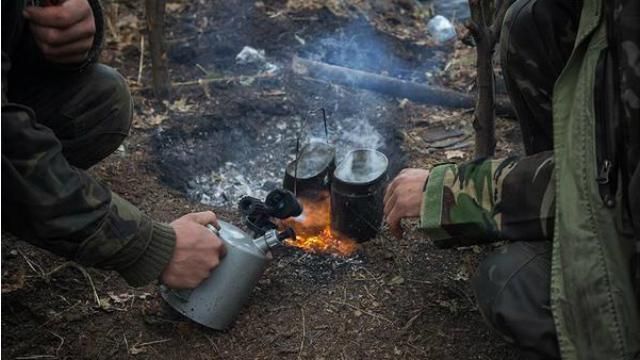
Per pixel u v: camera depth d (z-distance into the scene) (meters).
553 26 1.96
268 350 2.09
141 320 2.17
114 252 1.71
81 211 1.65
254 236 2.21
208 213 2.01
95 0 2.03
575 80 1.68
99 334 2.13
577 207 1.61
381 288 2.30
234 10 3.71
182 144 2.97
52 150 1.61
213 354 2.07
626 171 1.57
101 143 2.24
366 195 2.33
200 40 3.53
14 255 2.34
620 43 1.55
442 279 2.33
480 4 2.14
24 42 1.98
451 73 3.45
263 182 2.90
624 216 1.57
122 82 2.25
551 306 1.66
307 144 2.59
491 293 1.79
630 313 1.57
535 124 2.13
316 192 2.48
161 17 3.01
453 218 1.82
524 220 1.76
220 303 2.04
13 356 2.04
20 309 2.18
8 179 1.56
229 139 3.04
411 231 2.51
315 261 2.39
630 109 1.53
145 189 2.68
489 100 2.29
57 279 2.29
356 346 2.11
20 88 2.09
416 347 2.11
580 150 1.62
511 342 1.79
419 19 3.91
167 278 1.84
